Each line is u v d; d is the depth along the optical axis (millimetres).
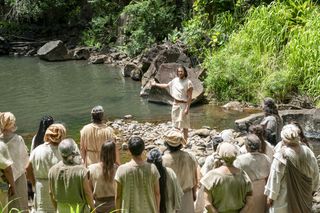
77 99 14273
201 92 13070
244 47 13852
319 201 6156
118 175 4523
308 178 4855
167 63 14141
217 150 5027
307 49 12289
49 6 25531
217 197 4527
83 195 4590
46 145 5223
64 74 18188
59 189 4582
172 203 4785
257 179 4980
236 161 4977
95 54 21453
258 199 4973
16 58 22516
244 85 12953
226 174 4520
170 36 17188
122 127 11195
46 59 21312
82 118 12195
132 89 15289
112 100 14008
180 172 5055
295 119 10125
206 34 15617
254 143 5035
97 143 6062
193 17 17391
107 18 22922
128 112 12641
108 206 4930
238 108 12391
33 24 26344
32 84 16609
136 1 20953
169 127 10945
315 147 9414
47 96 14766
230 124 11094
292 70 12422
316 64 12078
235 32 15203
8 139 5465
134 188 4492
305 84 12141
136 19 20266
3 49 23703
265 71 13023
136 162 4543
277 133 6465
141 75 16391
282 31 13469
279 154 4852
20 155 5543
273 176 4832
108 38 22312
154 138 10172
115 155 4977
